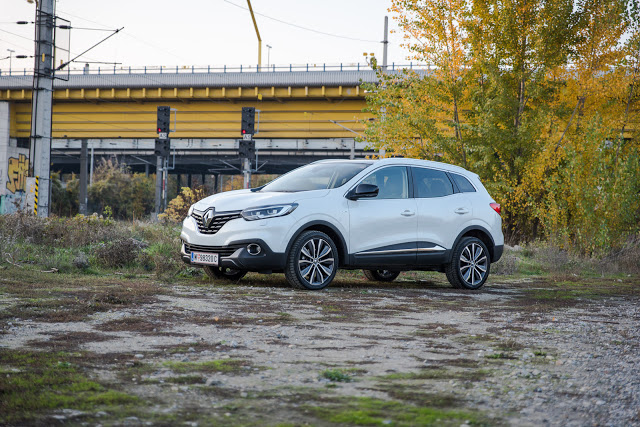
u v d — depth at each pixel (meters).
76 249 10.71
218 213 7.83
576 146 19.38
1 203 50.88
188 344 4.10
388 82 20.97
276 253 7.59
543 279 11.59
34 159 21.38
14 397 2.74
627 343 4.75
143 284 7.52
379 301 6.99
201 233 7.96
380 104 20.81
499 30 19.81
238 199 7.96
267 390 3.02
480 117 19.80
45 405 2.64
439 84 20.02
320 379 3.26
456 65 19.91
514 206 20.05
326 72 45.31
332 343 4.32
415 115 20.03
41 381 3.01
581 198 16.08
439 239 8.94
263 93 46.59
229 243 7.62
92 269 8.98
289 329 4.83
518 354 4.14
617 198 15.73
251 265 7.57
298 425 2.49
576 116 20.64
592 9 20.17
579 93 20.12
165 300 6.19
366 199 8.41
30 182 21.20
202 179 125.44
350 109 46.56
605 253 15.25
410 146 20.75
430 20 19.70
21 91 51.50
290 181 8.73
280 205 7.70
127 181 78.12
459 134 20.62
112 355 3.68
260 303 6.32
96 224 13.00
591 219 15.73
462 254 9.18
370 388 3.10
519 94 20.56
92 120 51.16
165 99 49.47
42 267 8.74
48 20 21.34
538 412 2.79
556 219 16.34
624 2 19.94
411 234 8.68
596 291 9.28
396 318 5.71
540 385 3.28
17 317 4.89
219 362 3.59
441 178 9.31
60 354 3.63
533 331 5.19
